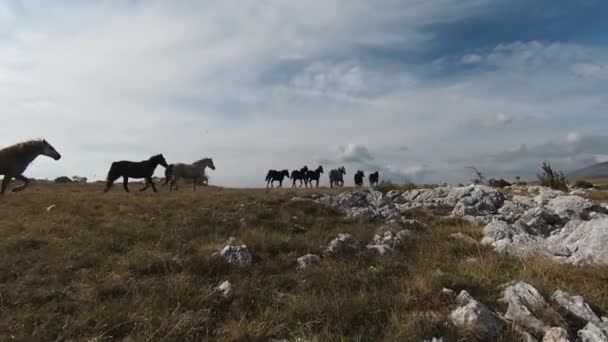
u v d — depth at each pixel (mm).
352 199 14969
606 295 5973
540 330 5094
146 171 20234
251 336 5219
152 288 6535
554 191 21078
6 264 7410
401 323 5371
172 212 12336
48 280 6902
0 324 5367
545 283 6297
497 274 7047
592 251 7945
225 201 14508
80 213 11961
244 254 8211
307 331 5281
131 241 9305
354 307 5836
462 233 10742
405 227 11703
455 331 5168
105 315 5613
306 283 6895
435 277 6734
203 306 6027
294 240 9672
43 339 5133
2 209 12250
